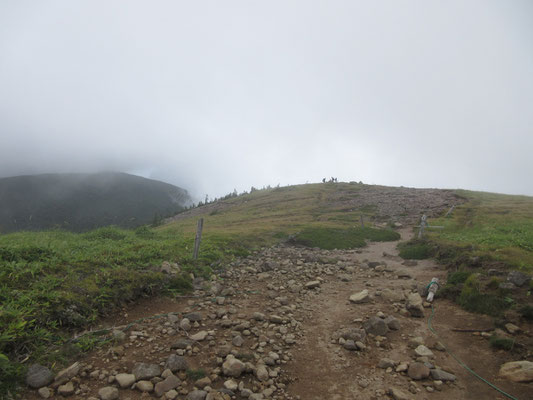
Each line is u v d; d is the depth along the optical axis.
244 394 3.94
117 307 6.21
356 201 43.50
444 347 5.19
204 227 28.53
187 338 5.34
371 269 10.95
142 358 4.68
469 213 27.11
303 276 9.88
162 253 9.70
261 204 54.62
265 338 5.44
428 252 12.54
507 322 5.66
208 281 8.73
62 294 5.64
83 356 4.61
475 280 7.25
